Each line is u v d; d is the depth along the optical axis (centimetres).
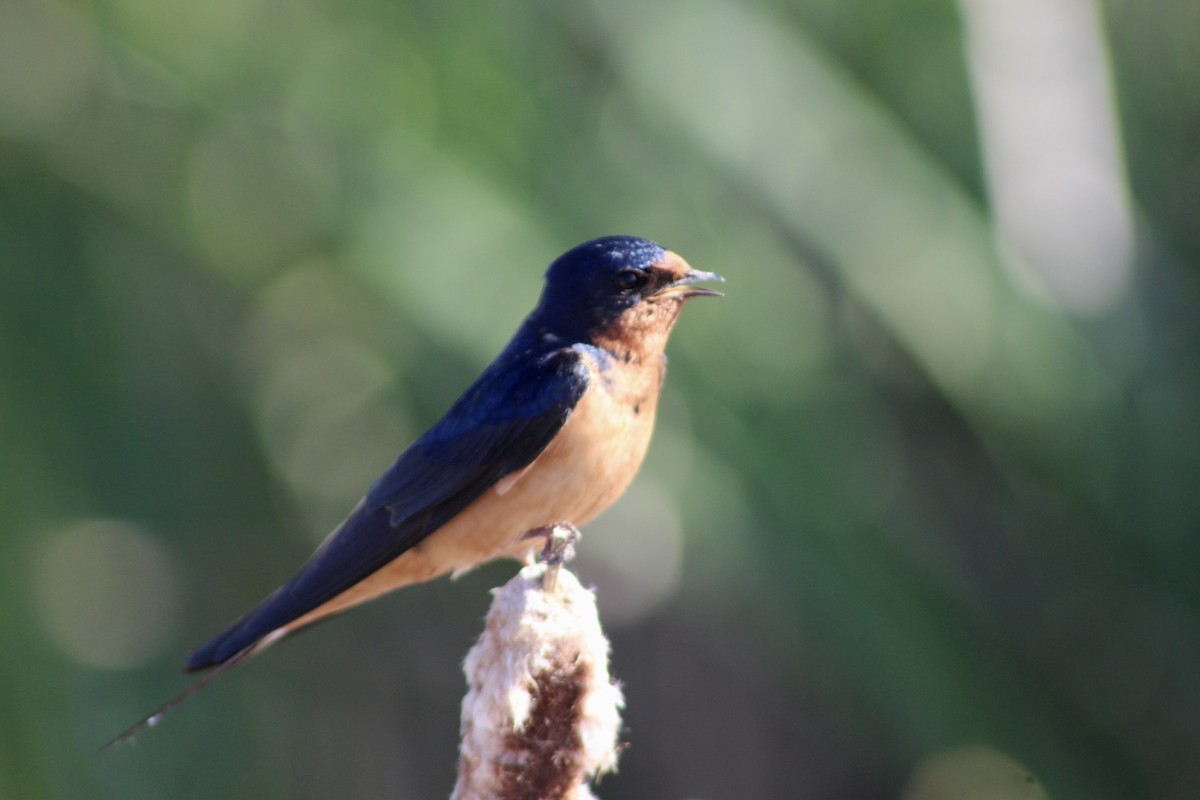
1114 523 1445
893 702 1395
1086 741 1563
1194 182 1559
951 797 1557
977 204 1395
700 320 1308
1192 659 1542
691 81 1319
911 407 1596
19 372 1255
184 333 1446
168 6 1302
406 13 1310
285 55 1323
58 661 1235
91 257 1330
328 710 1747
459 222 1255
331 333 1482
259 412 1505
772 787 1741
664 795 1736
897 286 1335
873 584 1333
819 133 1334
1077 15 1293
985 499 1638
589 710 639
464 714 648
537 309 922
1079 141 1284
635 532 1411
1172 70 1559
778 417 1312
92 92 1326
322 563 852
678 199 1334
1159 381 1380
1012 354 1333
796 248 1366
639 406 875
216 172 1345
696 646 1728
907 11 1397
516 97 1316
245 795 1420
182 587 1432
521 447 838
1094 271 1301
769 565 1298
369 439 1562
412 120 1305
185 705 1405
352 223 1281
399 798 1797
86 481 1284
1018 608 1606
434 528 854
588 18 1322
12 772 1179
